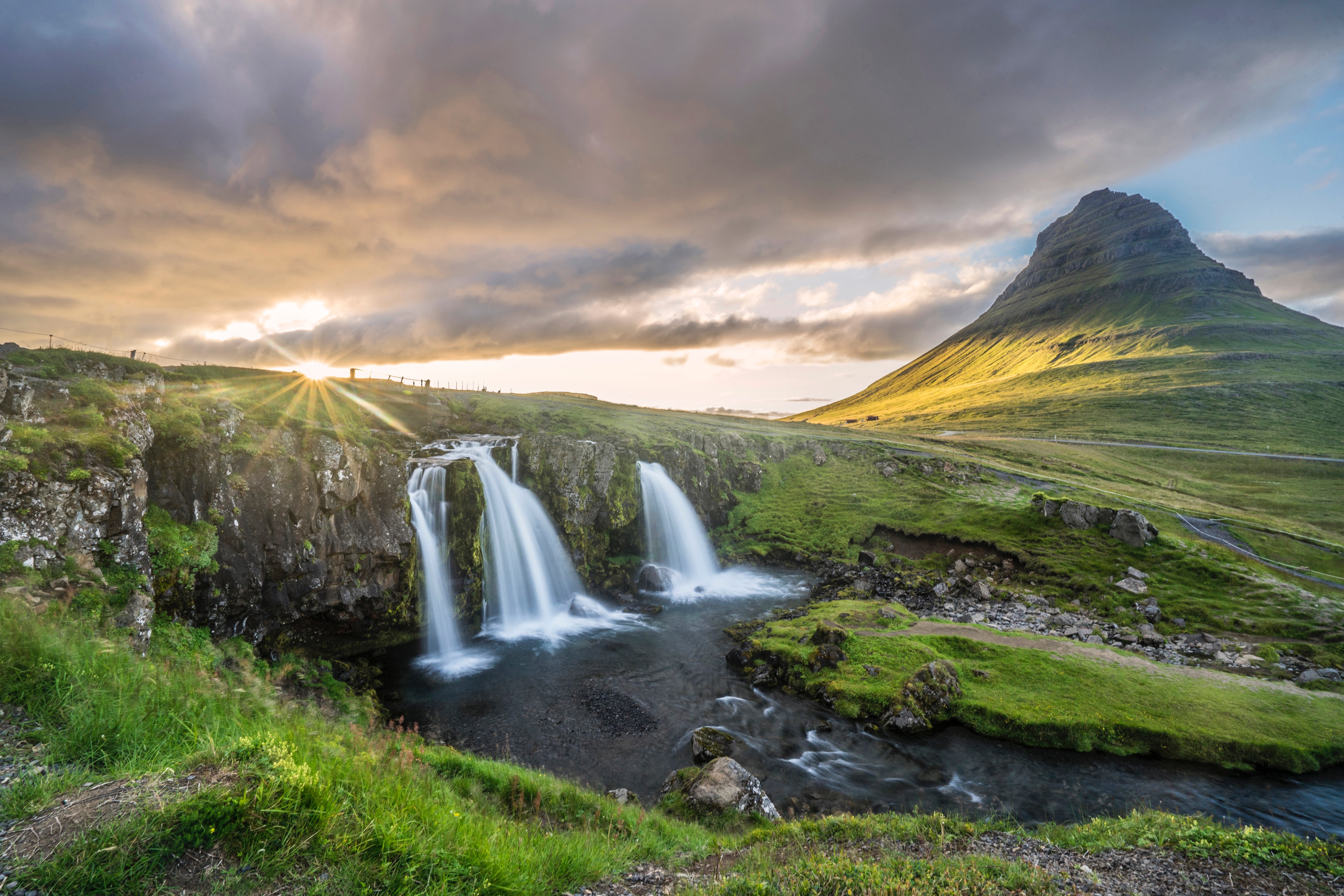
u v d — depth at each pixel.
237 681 16.56
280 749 8.05
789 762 24.84
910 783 23.27
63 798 6.74
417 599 37.69
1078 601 45.97
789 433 101.19
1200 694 28.78
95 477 19.77
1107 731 26.19
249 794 6.94
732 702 30.48
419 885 6.99
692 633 41.66
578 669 34.66
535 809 14.01
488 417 71.25
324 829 7.04
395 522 36.41
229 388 39.91
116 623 17.17
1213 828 13.98
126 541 20.75
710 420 108.00
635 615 46.22
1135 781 23.28
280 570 30.50
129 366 30.28
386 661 35.09
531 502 51.38
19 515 17.00
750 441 87.44
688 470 71.25
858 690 30.00
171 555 24.12
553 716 28.52
